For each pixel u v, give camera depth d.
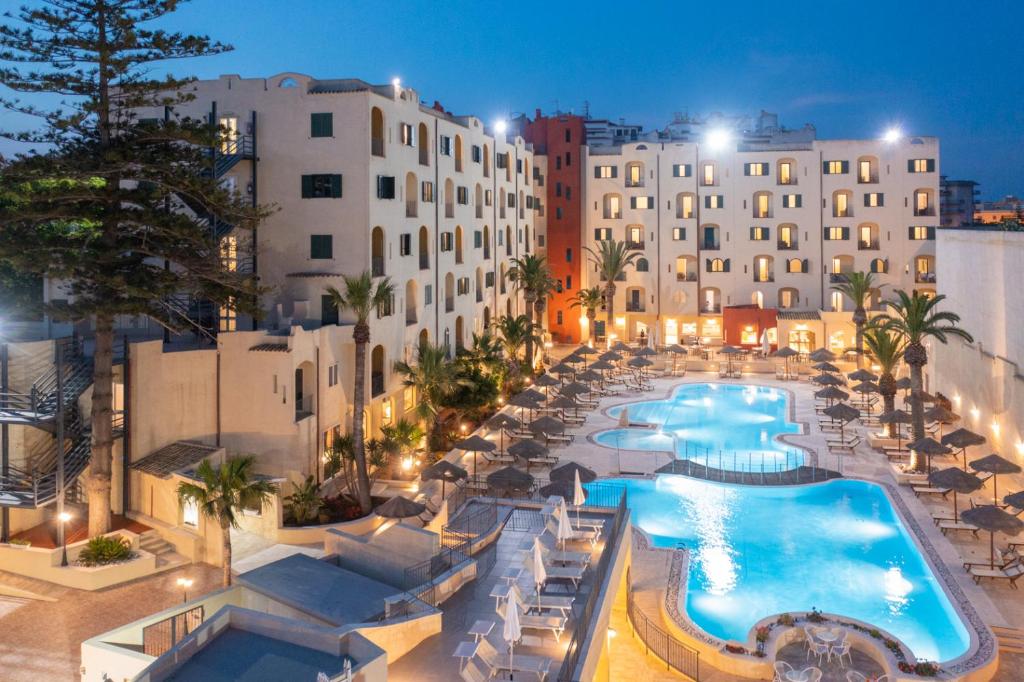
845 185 79.56
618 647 26.14
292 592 23.70
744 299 81.62
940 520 34.66
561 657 20.42
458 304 57.44
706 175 81.94
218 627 18.98
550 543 27.77
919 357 41.84
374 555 26.45
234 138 42.06
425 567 24.84
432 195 51.75
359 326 34.44
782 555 32.88
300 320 41.62
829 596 29.20
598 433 51.59
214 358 36.12
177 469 31.88
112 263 30.16
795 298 81.12
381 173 43.22
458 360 48.78
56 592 26.73
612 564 25.20
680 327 82.75
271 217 42.66
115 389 33.31
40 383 30.39
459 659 20.61
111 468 30.39
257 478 31.84
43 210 29.20
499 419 45.22
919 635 26.42
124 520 31.92
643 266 82.94
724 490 41.06
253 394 36.00
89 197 29.36
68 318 29.58
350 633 18.34
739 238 81.38
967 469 42.31
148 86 30.38
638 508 38.44
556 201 84.06
